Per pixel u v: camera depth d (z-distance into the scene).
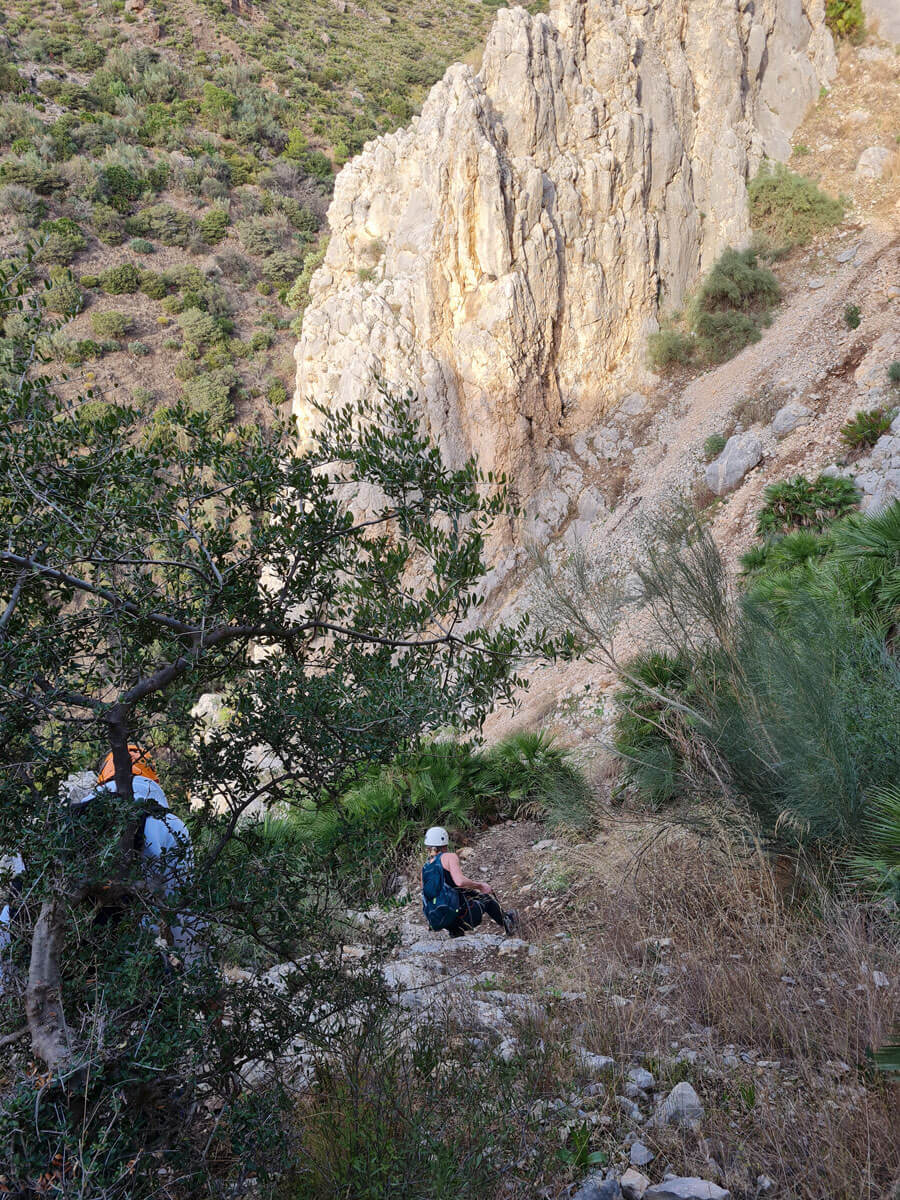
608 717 10.84
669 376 20.75
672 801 6.07
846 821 4.18
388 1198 2.08
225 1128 2.30
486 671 2.78
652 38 22.81
